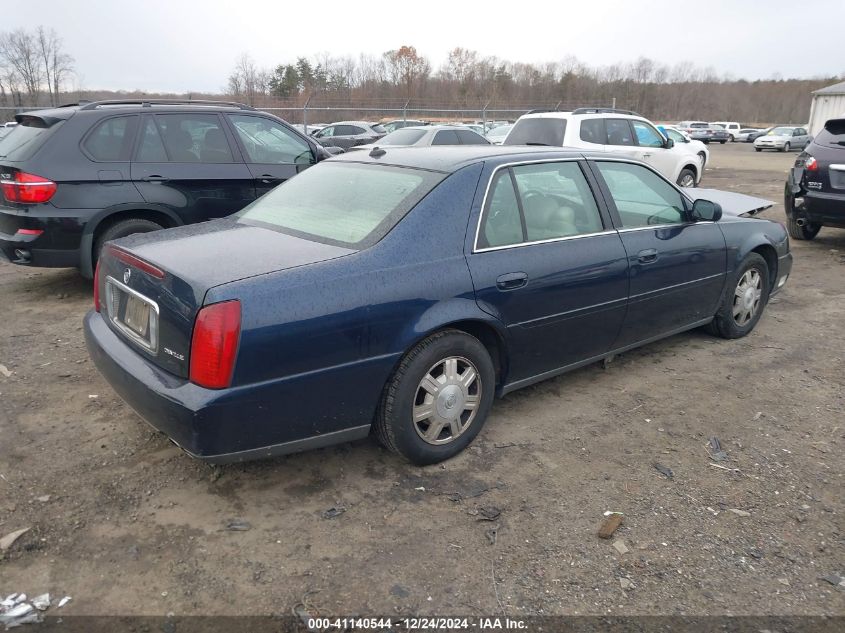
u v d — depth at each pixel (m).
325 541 2.86
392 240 3.20
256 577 2.64
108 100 6.36
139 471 3.35
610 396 4.32
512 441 3.73
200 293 2.72
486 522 3.01
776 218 11.22
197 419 2.69
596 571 2.70
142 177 6.10
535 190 3.82
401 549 2.81
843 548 2.86
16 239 5.72
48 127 5.85
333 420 3.05
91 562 2.70
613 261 4.04
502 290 3.48
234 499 3.14
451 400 3.40
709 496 3.22
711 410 4.13
